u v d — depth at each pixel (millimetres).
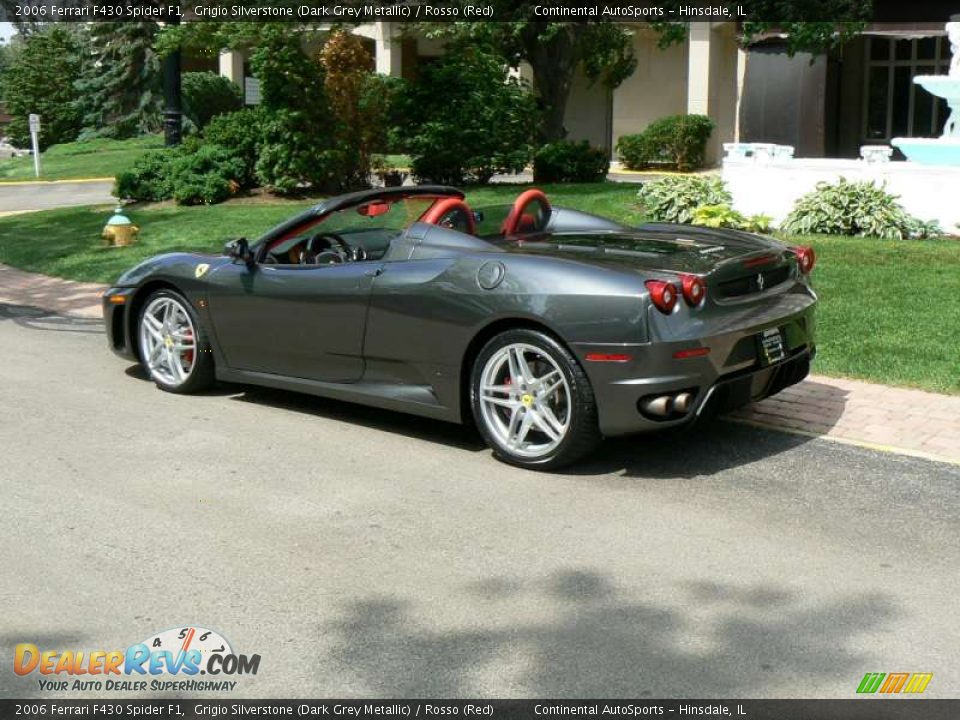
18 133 48562
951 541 4621
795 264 5973
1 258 14297
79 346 8992
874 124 25453
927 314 8523
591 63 20641
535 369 5574
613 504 5086
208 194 17922
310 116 18062
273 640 3789
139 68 41562
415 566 4395
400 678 3531
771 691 3422
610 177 25797
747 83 22859
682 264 5406
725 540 4641
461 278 5633
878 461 5695
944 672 3535
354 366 6211
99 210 18406
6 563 4441
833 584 4191
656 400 5164
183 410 6848
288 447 6035
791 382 5941
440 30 16594
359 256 6418
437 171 18828
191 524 4859
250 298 6602
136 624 3910
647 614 3953
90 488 5355
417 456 5863
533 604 4043
